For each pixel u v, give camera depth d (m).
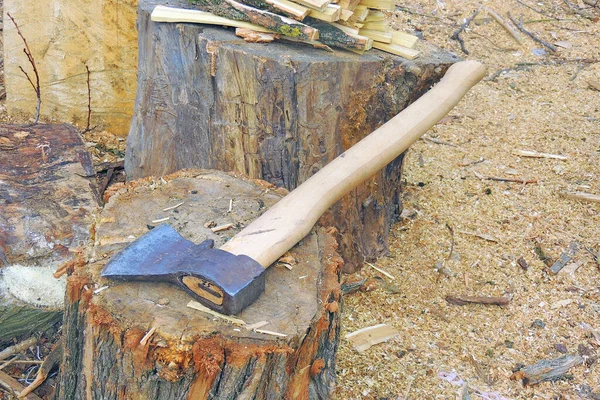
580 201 2.16
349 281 1.89
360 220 1.90
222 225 1.50
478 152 2.43
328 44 1.77
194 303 1.37
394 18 3.28
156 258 1.39
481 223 2.07
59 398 1.54
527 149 2.46
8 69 2.35
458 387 1.68
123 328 1.33
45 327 1.70
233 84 1.72
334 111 1.75
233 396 1.33
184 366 1.32
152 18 1.76
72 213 1.76
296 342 1.34
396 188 2.02
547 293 1.89
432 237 2.02
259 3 1.76
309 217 1.49
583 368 1.73
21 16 2.25
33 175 1.84
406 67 1.78
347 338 1.76
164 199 1.55
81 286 1.39
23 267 1.66
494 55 3.11
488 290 1.89
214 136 1.79
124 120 2.40
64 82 2.34
